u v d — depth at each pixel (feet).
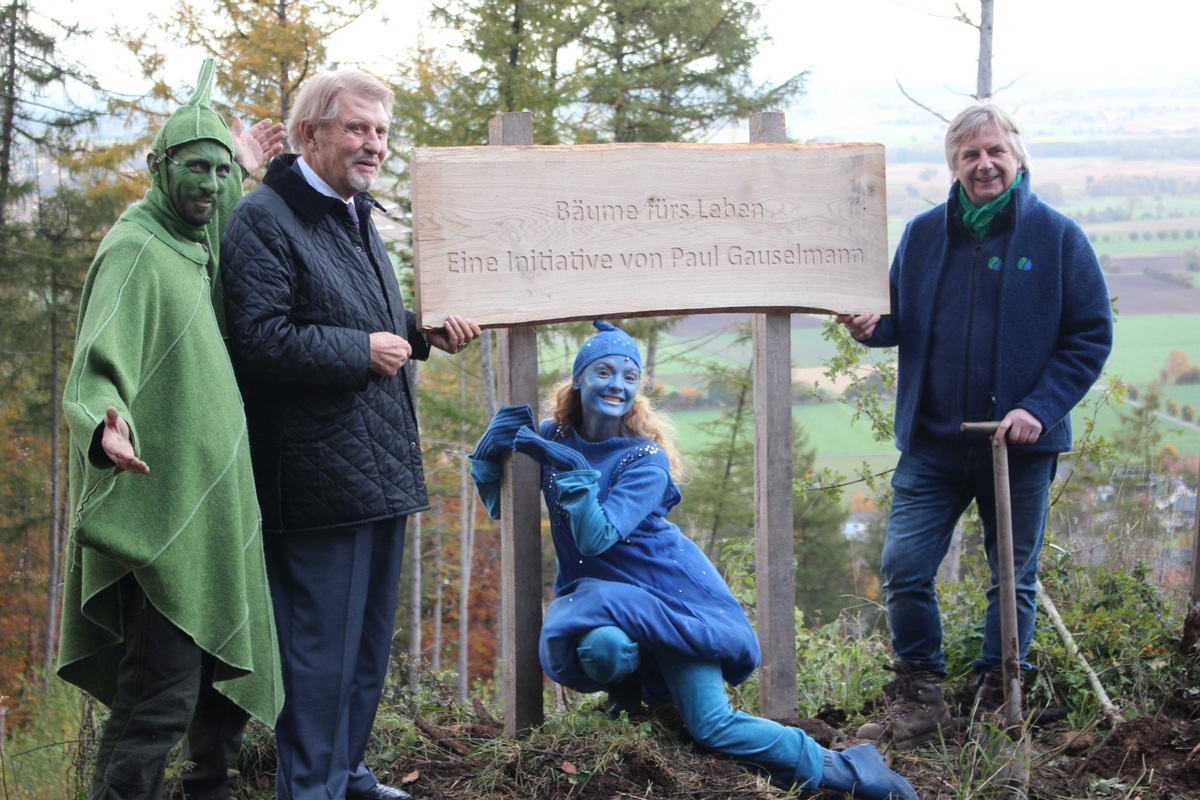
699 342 59.82
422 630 75.97
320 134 9.52
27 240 60.59
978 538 20.08
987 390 12.10
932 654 12.67
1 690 46.11
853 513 68.28
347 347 9.23
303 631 9.54
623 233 11.59
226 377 8.76
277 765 9.81
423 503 10.07
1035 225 11.99
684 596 11.14
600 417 11.33
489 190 11.04
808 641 17.39
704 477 57.93
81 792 11.25
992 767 11.18
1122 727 12.08
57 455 61.05
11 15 61.05
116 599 8.73
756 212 12.13
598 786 10.29
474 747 11.44
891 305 13.16
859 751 10.93
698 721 10.78
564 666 10.91
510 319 11.16
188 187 8.48
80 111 62.64
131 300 8.14
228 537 8.57
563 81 50.98
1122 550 16.66
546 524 53.36
